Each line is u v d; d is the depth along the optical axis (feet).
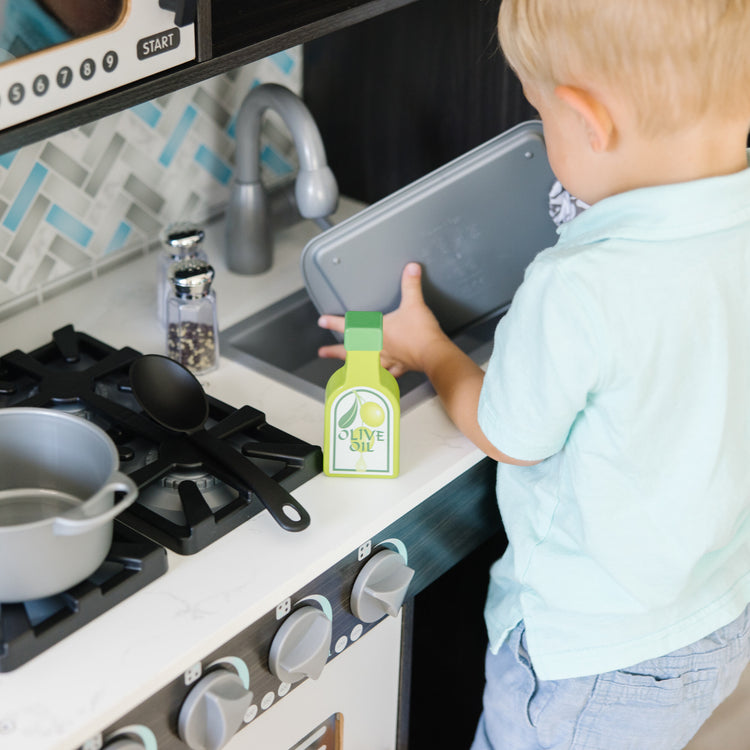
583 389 3.25
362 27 5.39
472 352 4.58
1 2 2.87
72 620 3.05
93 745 2.91
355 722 4.17
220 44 3.59
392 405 3.61
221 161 5.49
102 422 3.91
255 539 3.45
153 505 3.56
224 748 3.49
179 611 3.17
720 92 3.02
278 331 4.98
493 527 4.33
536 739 4.10
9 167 4.51
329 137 5.87
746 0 2.90
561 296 3.18
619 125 3.13
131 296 4.92
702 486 3.38
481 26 4.94
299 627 3.40
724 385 3.29
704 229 3.16
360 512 3.59
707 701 4.01
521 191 4.65
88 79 3.16
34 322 4.67
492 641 4.10
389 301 4.56
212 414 3.96
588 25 2.99
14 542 2.88
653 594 3.54
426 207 4.45
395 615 3.74
